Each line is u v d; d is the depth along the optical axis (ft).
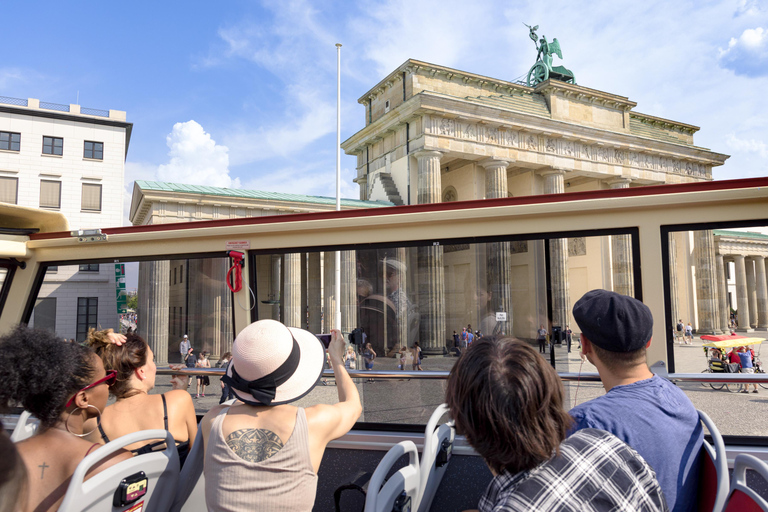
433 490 8.62
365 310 12.28
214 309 13.05
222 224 12.98
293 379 6.33
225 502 5.72
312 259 12.65
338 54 97.66
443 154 108.06
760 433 9.73
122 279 13.65
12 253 13.53
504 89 123.75
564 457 4.22
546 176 120.57
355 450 11.24
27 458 5.79
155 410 8.19
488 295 11.63
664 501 4.39
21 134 122.01
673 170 135.03
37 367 5.87
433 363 11.83
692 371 10.77
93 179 128.47
